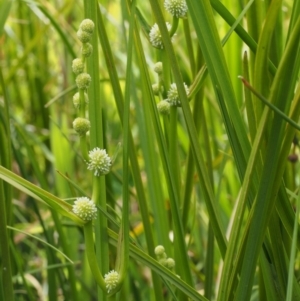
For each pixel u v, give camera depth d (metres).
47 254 1.20
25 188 0.82
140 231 1.42
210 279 1.06
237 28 0.86
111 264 1.11
